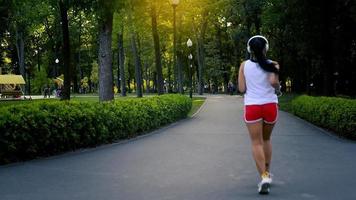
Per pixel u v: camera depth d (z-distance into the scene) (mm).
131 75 93562
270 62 6918
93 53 83938
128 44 64438
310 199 6371
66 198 6496
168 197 6527
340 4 29562
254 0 49250
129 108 14539
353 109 13477
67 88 28859
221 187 7176
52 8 29469
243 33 53656
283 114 26188
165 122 18812
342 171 8477
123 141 13367
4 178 7938
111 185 7359
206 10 60906
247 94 6961
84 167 9031
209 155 10570
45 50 81250
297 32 33625
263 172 6730
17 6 25703
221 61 73125
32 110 10188
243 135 14992
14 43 68875
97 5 19547
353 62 35531
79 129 11461
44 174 8305
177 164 9352
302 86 62781
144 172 8484
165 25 42844
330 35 31719
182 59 75750
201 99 47156
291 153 10812
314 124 19125
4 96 53938
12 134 9414
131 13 30891
